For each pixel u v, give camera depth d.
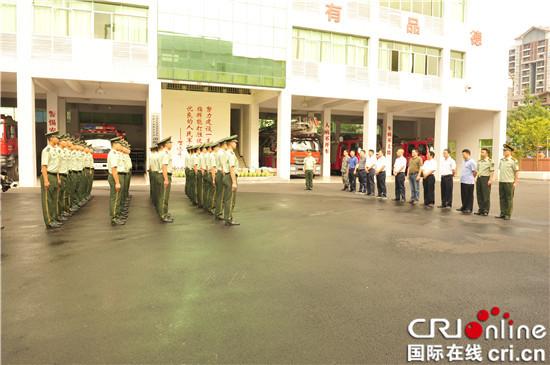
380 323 3.85
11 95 23.14
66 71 18.88
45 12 18.69
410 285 4.95
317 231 8.34
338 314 4.04
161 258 6.04
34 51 18.44
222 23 21.53
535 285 5.01
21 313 3.96
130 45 19.92
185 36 20.77
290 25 23.02
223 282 4.97
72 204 10.78
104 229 8.33
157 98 20.45
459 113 32.66
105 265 5.64
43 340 3.41
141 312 4.02
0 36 17.94
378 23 25.12
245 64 22.08
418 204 13.63
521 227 9.26
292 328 3.70
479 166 11.30
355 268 5.64
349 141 30.89
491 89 28.84
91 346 3.31
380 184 15.51
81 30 19.25
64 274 5.21
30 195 14.60
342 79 24.50
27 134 18.25
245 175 23.27
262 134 29.77
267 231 8.27
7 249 6.53
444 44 27.05
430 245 7.18
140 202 13.05
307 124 26.92
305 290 4.72
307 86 23.64
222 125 26.77
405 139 32.03
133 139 32.31
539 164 33.47
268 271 5.45
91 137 22.30
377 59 25.27
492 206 13.60
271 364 3.08
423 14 26.50
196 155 11.99
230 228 8.57
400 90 26.00
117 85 21.66
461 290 4.79
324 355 3.23
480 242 7.50
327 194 16.61
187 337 3.50
